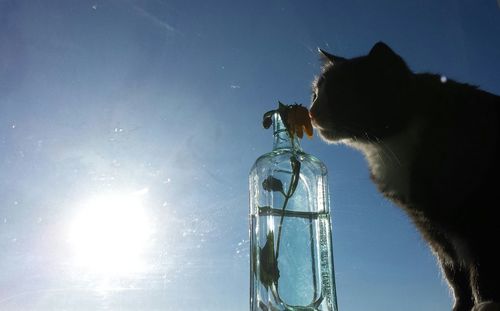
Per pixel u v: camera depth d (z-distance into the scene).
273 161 0.39
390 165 0.46
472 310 0.38
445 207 0.40
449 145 0.41
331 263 0.38
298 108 0.40
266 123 0.41
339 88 0.49
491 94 0.43
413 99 0.45
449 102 0.43
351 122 0.48
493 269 0.38
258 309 0.36
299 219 0.38
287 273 0.36
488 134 0.40
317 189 0.39
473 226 0.39
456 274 0.43
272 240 0.37
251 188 0.40
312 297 0.36
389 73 0.47
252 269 0.37
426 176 0.42
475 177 0.39
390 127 0.46
